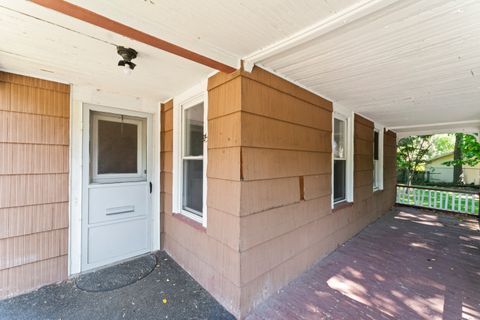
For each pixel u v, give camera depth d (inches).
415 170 418.0
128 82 92.7
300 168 97.0
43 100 87.4
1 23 52.1
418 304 78.7
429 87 99.2
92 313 73.8
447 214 213.9
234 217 72.9
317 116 108.3
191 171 104.3
